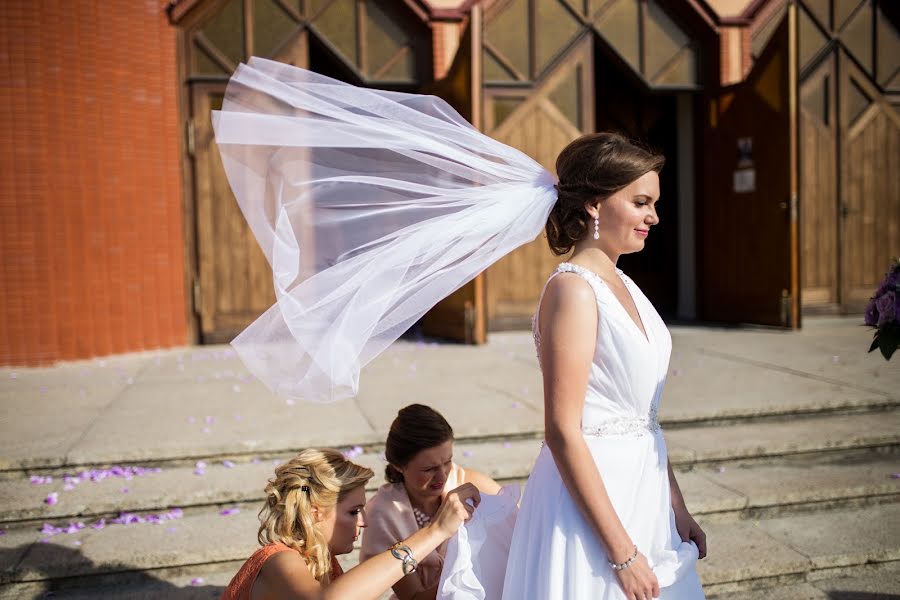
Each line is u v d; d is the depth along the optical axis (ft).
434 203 7.01
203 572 11.18
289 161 7.02
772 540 12.06
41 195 21.97
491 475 13.35
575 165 6.43
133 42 23.71
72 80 22.36
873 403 16.72
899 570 11.66
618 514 6.29
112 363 22.62
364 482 7.34
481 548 6.93
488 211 6.73
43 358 22.13
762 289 27.37
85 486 12.82
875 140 29.53
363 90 7.11
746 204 27.81
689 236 30.76
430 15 25.88
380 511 8.60
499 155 6.97
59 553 11.06
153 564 11.01
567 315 6.04
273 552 6.82
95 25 22.75
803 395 17.12
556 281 6.22
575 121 27.81
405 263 6.81
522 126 27.30
